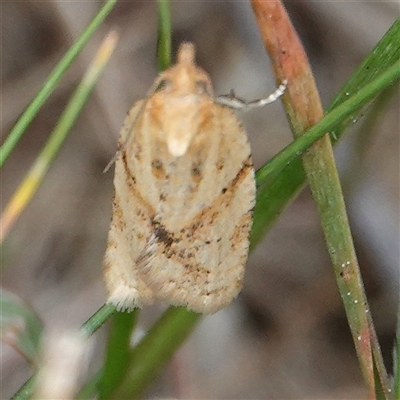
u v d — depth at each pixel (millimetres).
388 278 102
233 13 107
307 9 107
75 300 105
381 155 104
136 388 86
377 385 84
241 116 107
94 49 107
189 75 85
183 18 108
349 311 84
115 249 86
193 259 86
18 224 107
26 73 111
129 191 86
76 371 75
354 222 102
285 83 83
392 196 102
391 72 81
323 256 107
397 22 83
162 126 85
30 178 80
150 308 103
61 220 108
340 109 82
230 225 86
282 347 106
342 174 94
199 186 86
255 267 108
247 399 104
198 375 104
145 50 109
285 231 108
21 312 84
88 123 110
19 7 112
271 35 83
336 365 106
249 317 107
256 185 85
